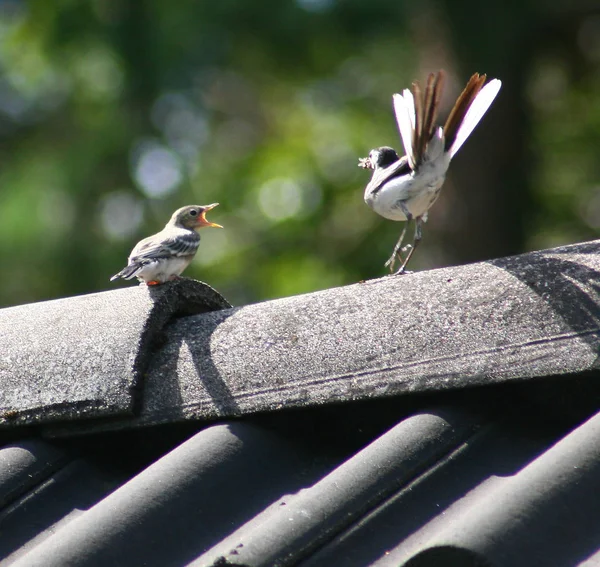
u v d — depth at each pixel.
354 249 35.59
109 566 5.85
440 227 31.50
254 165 35.97
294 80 35.09
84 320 7.69
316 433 6.83
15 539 6.51
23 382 7.36
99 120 32.31
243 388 6.89
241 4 29.94
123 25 29.45
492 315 6.51
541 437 6.21
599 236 34.75
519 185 31.77
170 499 6.23
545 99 36.03
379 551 5.55
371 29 31.03
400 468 6.01
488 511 5.31
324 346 6.86
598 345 6.05
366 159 11.56
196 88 30.22
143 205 32.34
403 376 6.46
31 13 30.97
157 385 7.15
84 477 7.03
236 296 35.78
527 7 29.81
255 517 6.18
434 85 9.16
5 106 34.34
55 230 31.22
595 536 5.24
